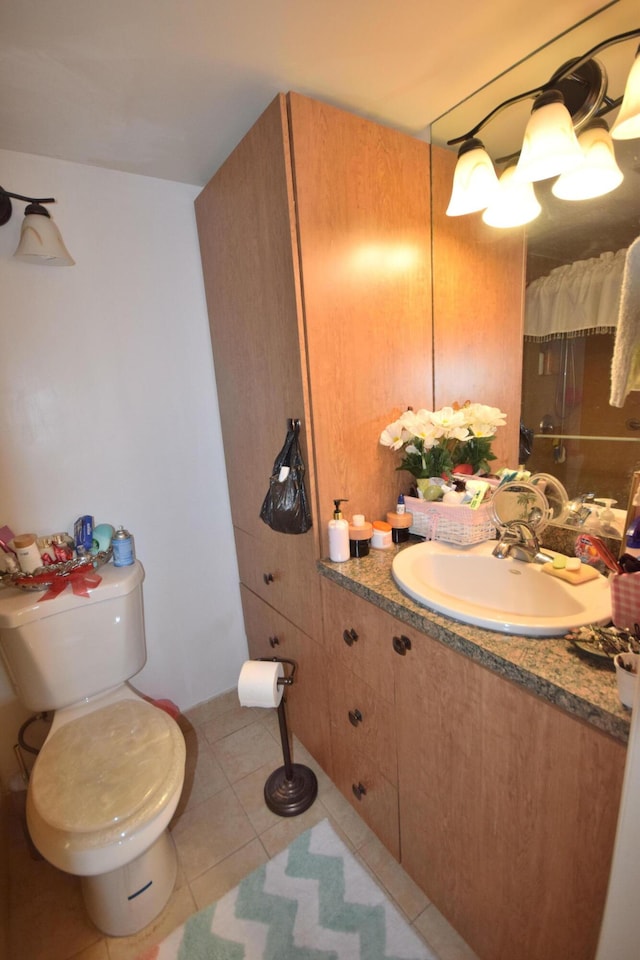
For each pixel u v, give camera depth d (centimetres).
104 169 136
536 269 113
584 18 87
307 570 131
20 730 134
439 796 97
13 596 124
